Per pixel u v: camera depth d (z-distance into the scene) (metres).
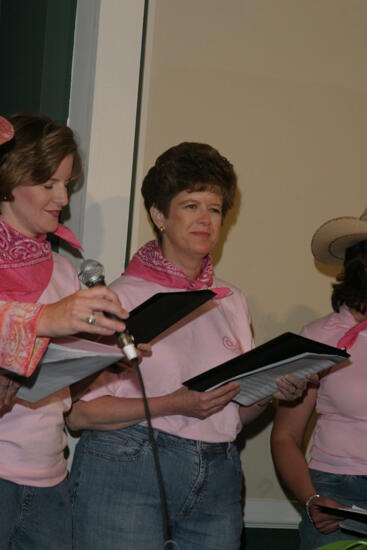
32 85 3.38
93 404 2.67
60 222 3.41
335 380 3.14
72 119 3.41
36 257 2.47
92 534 2.61
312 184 3.93
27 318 1.91
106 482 2.62
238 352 2.88
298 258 3.91
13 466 2.32
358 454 3.07
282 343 2.40
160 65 3.66
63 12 3.39
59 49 3.39
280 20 3.87
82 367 2.03
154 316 2.26
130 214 3.43
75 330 1.85
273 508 3.80
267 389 2.69
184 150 2.83
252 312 3.83
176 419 2.68
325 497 2.97
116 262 3.36
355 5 3.99
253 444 3.82
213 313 2.89
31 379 2.09
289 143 3.89
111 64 3.36
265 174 3.85
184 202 2.78
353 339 3.15
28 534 2.34
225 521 2.72
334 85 3.96
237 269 3.82
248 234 3.83
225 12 3.78
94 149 3.33
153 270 2.85
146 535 2.59
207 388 2.57
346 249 3.34
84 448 2.72
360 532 2.23
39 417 2.38
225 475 2.74
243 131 3.81
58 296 2.49
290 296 3.90
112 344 2.41
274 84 3.86
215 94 3.76
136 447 2.64
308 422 3.62
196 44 3.72
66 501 2.46
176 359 2.73
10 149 2.39
